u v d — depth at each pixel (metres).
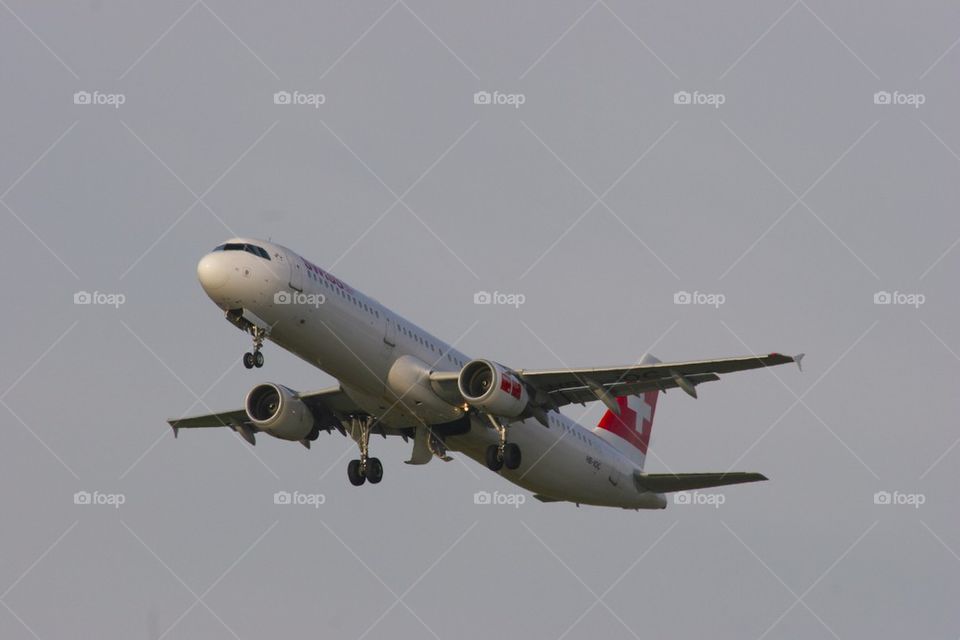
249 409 152.12
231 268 129.75
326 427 157.25
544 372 144.00
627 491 175.50
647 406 190.25
